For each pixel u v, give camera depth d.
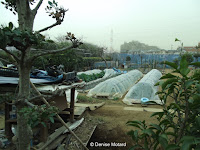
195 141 1.76
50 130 4.41
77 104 7.01
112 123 5.13
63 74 5.04
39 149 2.89
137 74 17.86
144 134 2.41
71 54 11.41
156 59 27.38
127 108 6.80
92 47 20.94
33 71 5.07
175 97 2.32
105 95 8.71
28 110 1.42
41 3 2.01
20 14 1.83
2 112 4.98
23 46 1.49
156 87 11.52
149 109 6.68
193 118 2.13
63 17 1.96
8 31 1.35
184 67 1.99
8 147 3.28
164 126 2.57
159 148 3.62
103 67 23.12
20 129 1.85
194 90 2.21
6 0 2.14
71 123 4.54
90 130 4.55
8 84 3.68
